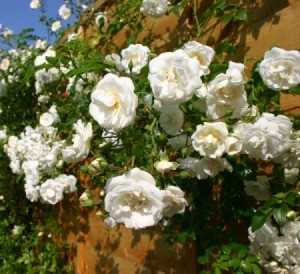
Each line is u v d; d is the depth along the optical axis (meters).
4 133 1.79
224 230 0.78
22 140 1.43
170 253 0.95
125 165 0.57
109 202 0.46
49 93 1.52
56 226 1.70
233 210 0.72
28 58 1.67
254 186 0.66
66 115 1.22
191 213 0.71
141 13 1.05
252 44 0.76
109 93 0.51
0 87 1.75
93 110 0.52
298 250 0.55
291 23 0.69
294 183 0.63
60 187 1.08
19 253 1.75
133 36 1.05
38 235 1.72
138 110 0.69
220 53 0.78
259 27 0.75
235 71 0.53
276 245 0.57
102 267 1.31
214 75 0.63
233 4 0.79
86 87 0.84
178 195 0.54
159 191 0.45
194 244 0.85
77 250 1.50
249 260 0.58
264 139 0.52
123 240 1.18
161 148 0.59
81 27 1.43
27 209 1.88
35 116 1.74
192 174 0.63
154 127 0.61
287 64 0.55
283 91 0.60
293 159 0.58
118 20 1.12
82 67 0.64
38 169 1.17
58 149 1.00
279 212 0.54
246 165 0.65
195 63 0.50
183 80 0.48
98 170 0.58
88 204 0.64
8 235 1.81
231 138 0.53
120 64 0.78
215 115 0.56
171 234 0.84
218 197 0.75
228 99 0.55
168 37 1.01
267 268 0.59
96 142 0.64
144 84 0.62
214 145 0.53
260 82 0.62
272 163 0.70
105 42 1.18
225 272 0.76
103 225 1.30
